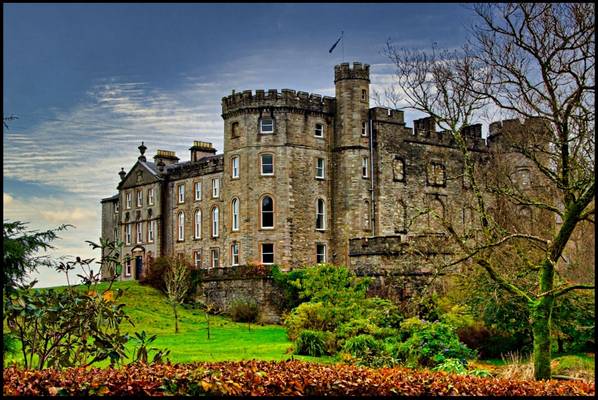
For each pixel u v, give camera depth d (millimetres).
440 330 29281
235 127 63188
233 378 15766
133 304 55594
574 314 33844
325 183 63562
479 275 32844
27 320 19469
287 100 61812
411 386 17156
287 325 39781
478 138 70500
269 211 61281
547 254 21828
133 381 14859
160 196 75375
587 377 25953
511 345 34656
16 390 14195
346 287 45875
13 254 18547
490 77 27703
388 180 64562
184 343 38719
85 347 19250
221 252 67188
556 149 25656
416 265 44219
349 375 17422
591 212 21078
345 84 64125
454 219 68188
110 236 84875
